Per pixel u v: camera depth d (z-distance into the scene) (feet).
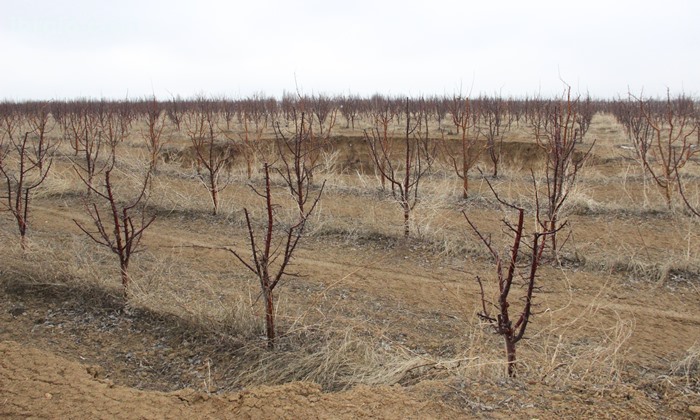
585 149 45.09
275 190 32.42
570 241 22.29
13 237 21.40
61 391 10.93
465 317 16.01
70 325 15.29
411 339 14.64
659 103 67.41
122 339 14.62
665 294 17.51
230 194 31.27
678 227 23.66
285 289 18.07
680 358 13.29
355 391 10.77
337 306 16.74
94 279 17.07
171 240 23.52
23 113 82.48
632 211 25.99
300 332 14.44
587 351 13.12
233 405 10.45
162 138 59.26
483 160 48.55
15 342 13.07
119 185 32.40
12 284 17.19
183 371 13.29
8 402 10.48
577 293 17.67
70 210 28.30
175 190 31.12
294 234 24.03
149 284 17.26
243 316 14.70
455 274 19.58
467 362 12.51
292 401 10.45
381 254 21.76
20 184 20.26
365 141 51.70
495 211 27.09
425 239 22.80
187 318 15.01
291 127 63.67
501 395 10.53
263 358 13.12
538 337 14.53
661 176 30.94
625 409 10.06
